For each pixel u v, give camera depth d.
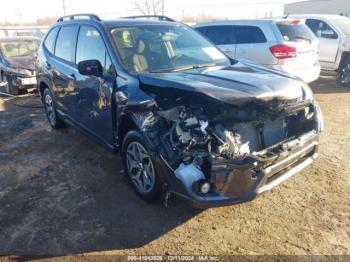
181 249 2.97
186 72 3.77
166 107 3.28
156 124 3.26
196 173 2.91
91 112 4.42
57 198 3.82
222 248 2.97
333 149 4.93
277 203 3.59
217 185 2.91
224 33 8.12
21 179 4.30
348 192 3.76
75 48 4.82
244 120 3.09
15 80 8.92
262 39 7.47
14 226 3.34
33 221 3.41
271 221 3.30
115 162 4.68
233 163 2.88
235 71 3.81
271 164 3.04
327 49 9.67
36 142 5.58
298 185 3.93
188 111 3.12
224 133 2.96
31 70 8.97
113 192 3.90
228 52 7.97
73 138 5.71
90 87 4.30
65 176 4.34
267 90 3.15
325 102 7.65
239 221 3.32
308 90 3.73
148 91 3.43
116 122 3.91
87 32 4.55
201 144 2.94
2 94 9.36
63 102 5.32
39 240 3.13
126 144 3.73
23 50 10.07
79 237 3.16
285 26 7.43
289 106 3.33
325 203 3.57
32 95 9.18
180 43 4.48
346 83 9.45
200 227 3.25
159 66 3.98
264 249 2.94
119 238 3.13
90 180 4.21
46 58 5.71
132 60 3.93
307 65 7.47
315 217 3.34
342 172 4.21
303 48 7.26
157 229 3.24
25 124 6.59
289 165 3.28
